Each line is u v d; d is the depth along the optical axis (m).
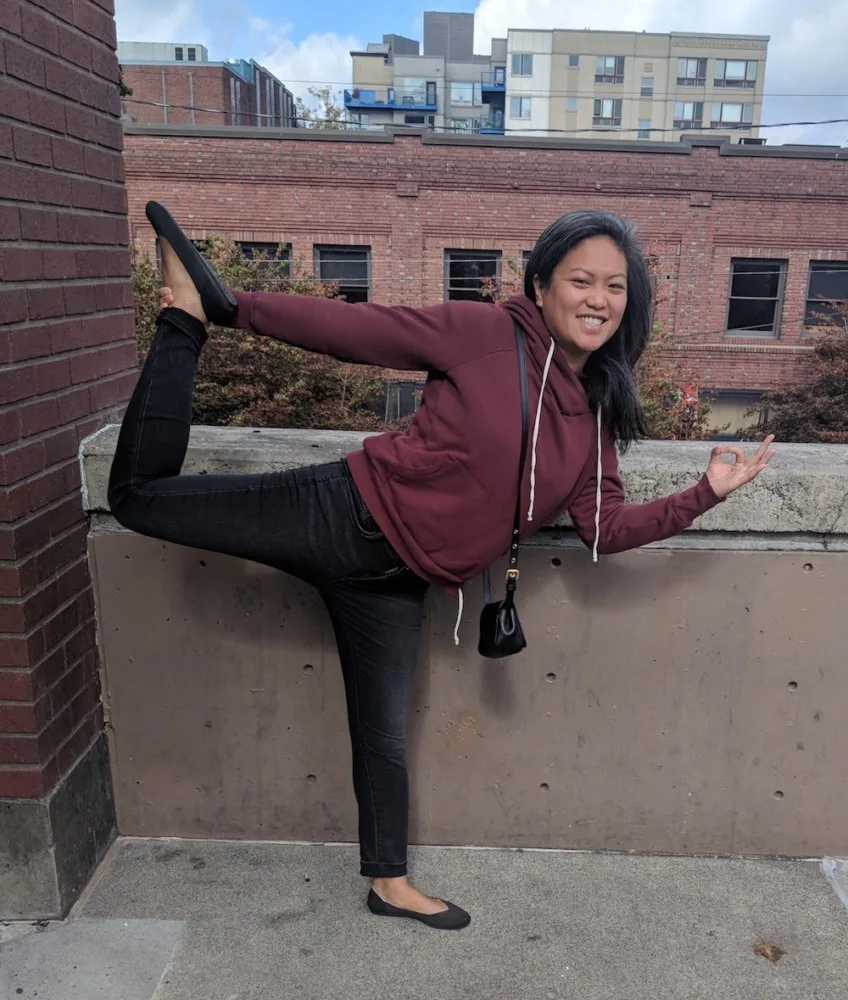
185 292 1.61
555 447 1.66
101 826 2.32
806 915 2.16
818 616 2.22
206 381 10.98
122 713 2.33
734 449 1.72
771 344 17.23
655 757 2.33
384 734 1.96
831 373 14.94
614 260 1.57
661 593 2.22
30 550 1.91
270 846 2.40
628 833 2.40
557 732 2.33
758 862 2.37
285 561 1.78
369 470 1.72
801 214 16.66
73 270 2.09
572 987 1.91
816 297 17.27
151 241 15.96
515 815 2.39
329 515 1.73
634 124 101.19
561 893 2.23
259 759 2.36
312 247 16.42
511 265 13.50
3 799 1.99
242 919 2.10
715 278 16.94
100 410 2.27
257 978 1.92
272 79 67.00
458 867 2.33
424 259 16.58
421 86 105.31
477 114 105.69
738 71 99.69
